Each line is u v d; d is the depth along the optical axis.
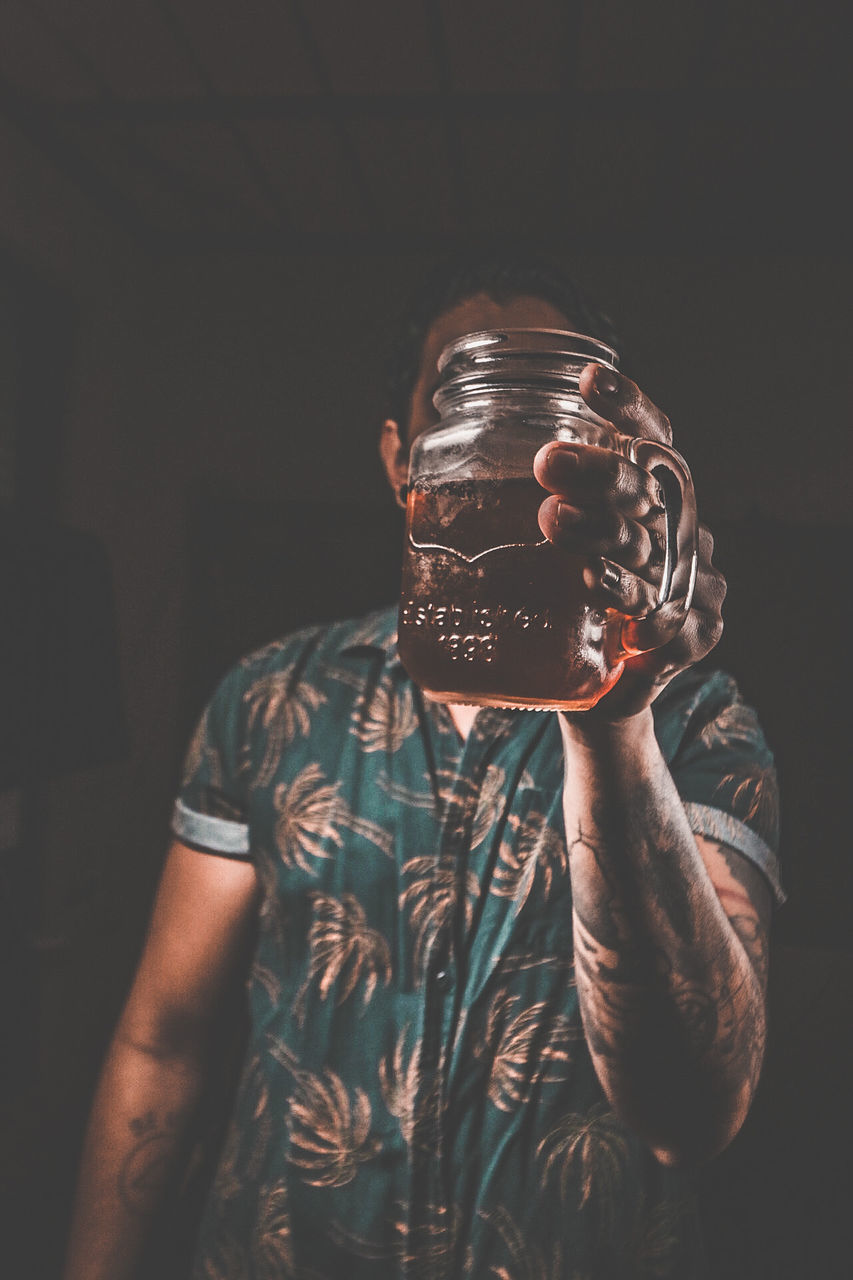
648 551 0.50
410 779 0.96
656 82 2.69
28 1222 2.39
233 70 2.73
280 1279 0.89
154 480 3.95
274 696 1.04
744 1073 0.76
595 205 3.46
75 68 2.77
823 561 3.27
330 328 3.95
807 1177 2.34
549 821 0.92
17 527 1.93
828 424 3.71
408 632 0.59
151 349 4.00
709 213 3.49
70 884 3.53
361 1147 0.89
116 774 3.75
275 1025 0.95
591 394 0.54
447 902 0.92
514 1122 0.87
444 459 0.59
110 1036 3.37
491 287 0.97
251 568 3.66
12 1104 2.94
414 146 3.10
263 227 3.79
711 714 0.97
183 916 1.02
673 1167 0.82
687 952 0.70
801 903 3.05
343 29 2.51
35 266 3.33
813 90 2.70
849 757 3.17
